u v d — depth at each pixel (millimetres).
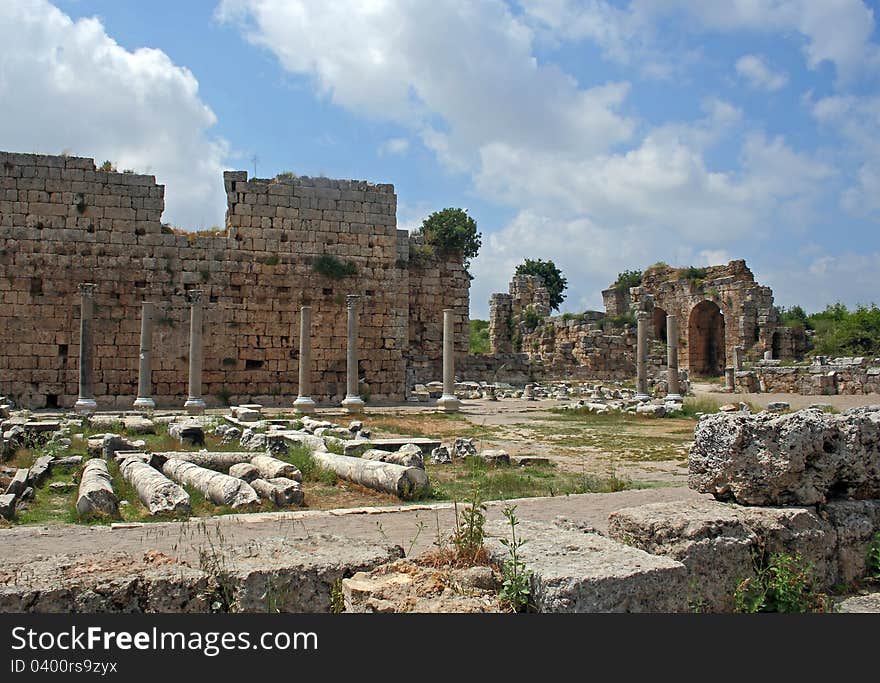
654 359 55312
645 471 17594
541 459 18656
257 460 16234
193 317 31031
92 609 6004
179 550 8719
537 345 57406
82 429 23156
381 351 37594
